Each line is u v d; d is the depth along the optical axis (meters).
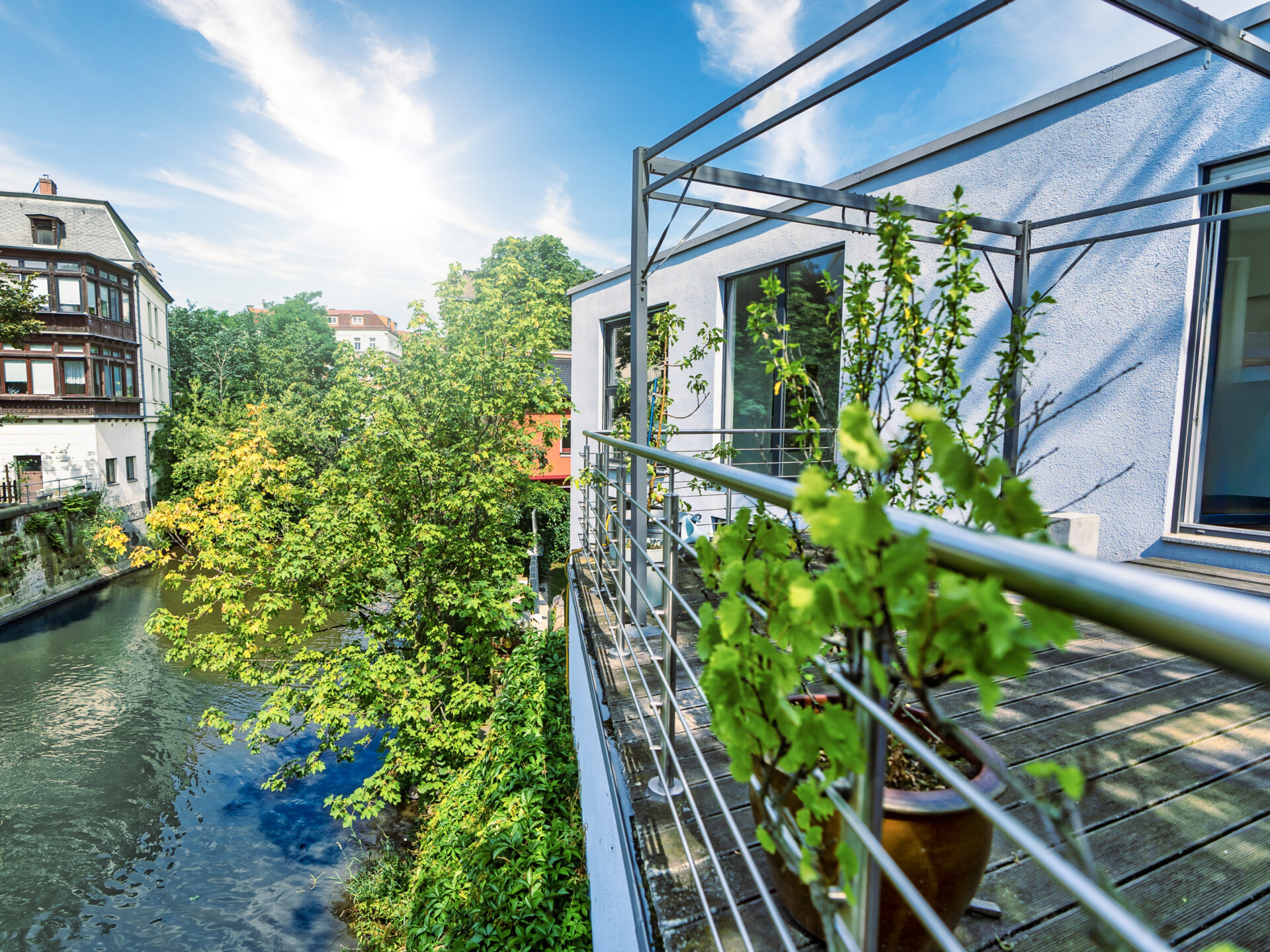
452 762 10.62
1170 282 3.49
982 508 0.58
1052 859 0.42
